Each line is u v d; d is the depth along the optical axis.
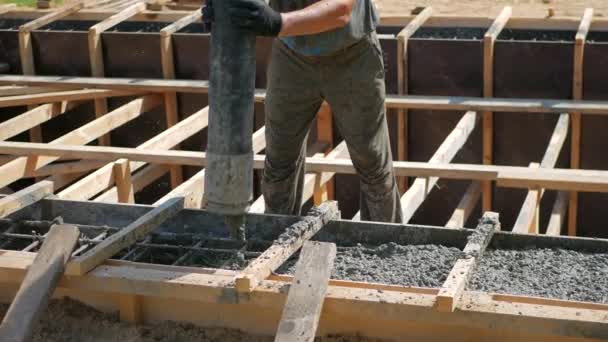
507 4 10.88
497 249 4.27
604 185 5.55
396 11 10.55
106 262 3.95
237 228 3.91
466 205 6.13
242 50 3.64
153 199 8.30
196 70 8.38
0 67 8.87
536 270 4.01
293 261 4.25
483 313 3.39
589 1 10.93
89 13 9.26
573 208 7.13
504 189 7.54
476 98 7.54
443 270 4.00
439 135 7.77
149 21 9.12
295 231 4.07
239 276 3.62
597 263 4.06
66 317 3.95
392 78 7.82
